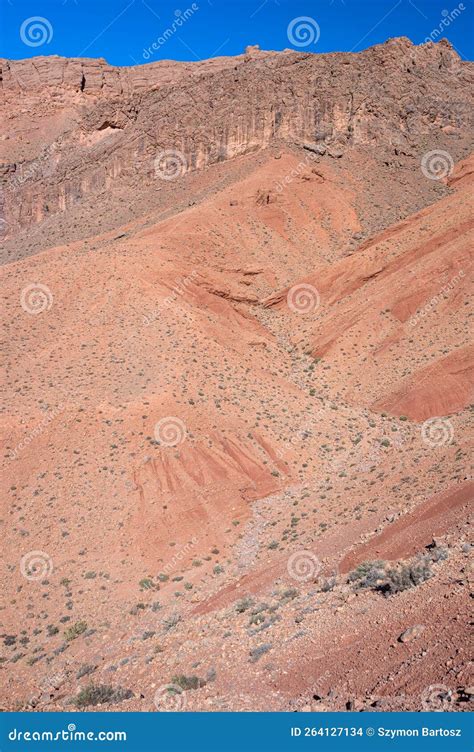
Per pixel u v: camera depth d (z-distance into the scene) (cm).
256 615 1780
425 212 7462
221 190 9125
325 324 6262
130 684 1552
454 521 1891
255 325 6125
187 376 4403
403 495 2781
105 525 3091
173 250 6581
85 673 1945
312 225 8656
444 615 1170
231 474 3616
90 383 4125
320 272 7056
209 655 1543
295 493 3616
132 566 2911
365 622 1367
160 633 2128
